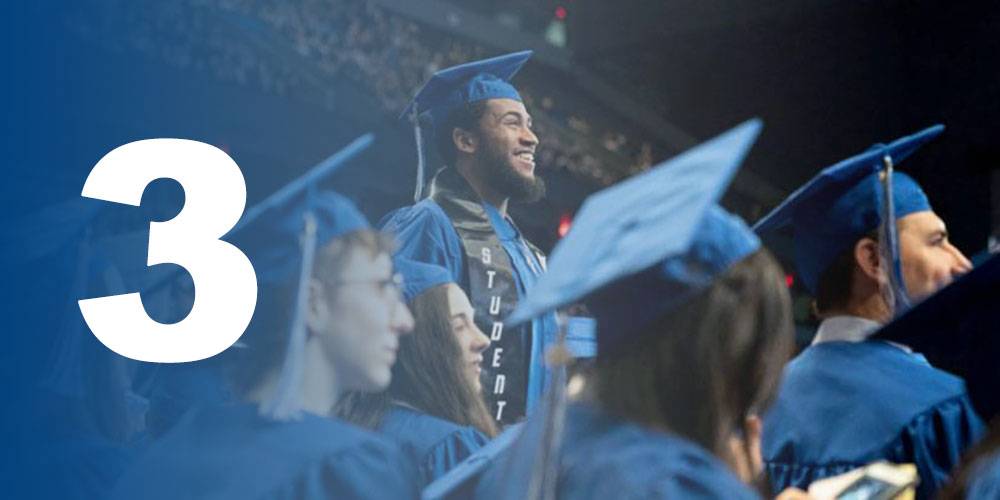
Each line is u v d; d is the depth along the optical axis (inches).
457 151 126.4
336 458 63.7
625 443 55.0
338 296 68.7
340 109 470.0
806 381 106.5
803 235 114.0
